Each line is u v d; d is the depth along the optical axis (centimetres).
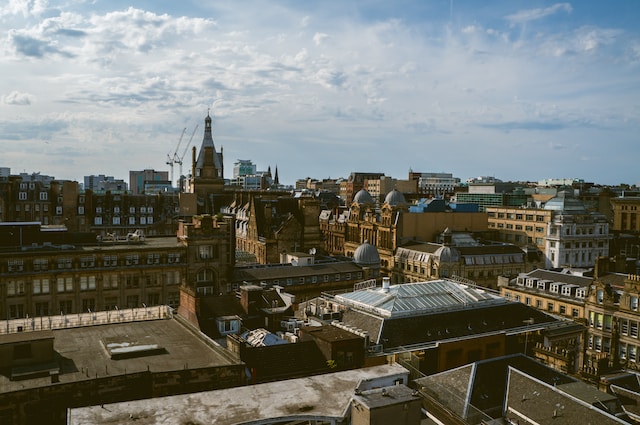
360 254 13838
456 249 15275
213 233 12138
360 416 3744
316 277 12781
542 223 17600
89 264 11119
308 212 17288
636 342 9725
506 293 12588
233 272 12406
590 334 10506
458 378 5850
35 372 5062
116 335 6412
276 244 16825
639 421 5250
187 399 4275
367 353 6706
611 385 6481
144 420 3894
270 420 3934
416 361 6875
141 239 12781
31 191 18775
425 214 17700
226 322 7500
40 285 10700
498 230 19225
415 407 3834
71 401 4825
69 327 6844
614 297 10212
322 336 6531
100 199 19800
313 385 4647
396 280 16712
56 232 11812
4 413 4612
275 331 8094
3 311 10375
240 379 5447
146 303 11600
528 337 8750
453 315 8038
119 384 5019
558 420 4928
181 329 6794
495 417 5381
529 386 5531
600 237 17612
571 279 11750
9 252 10612
